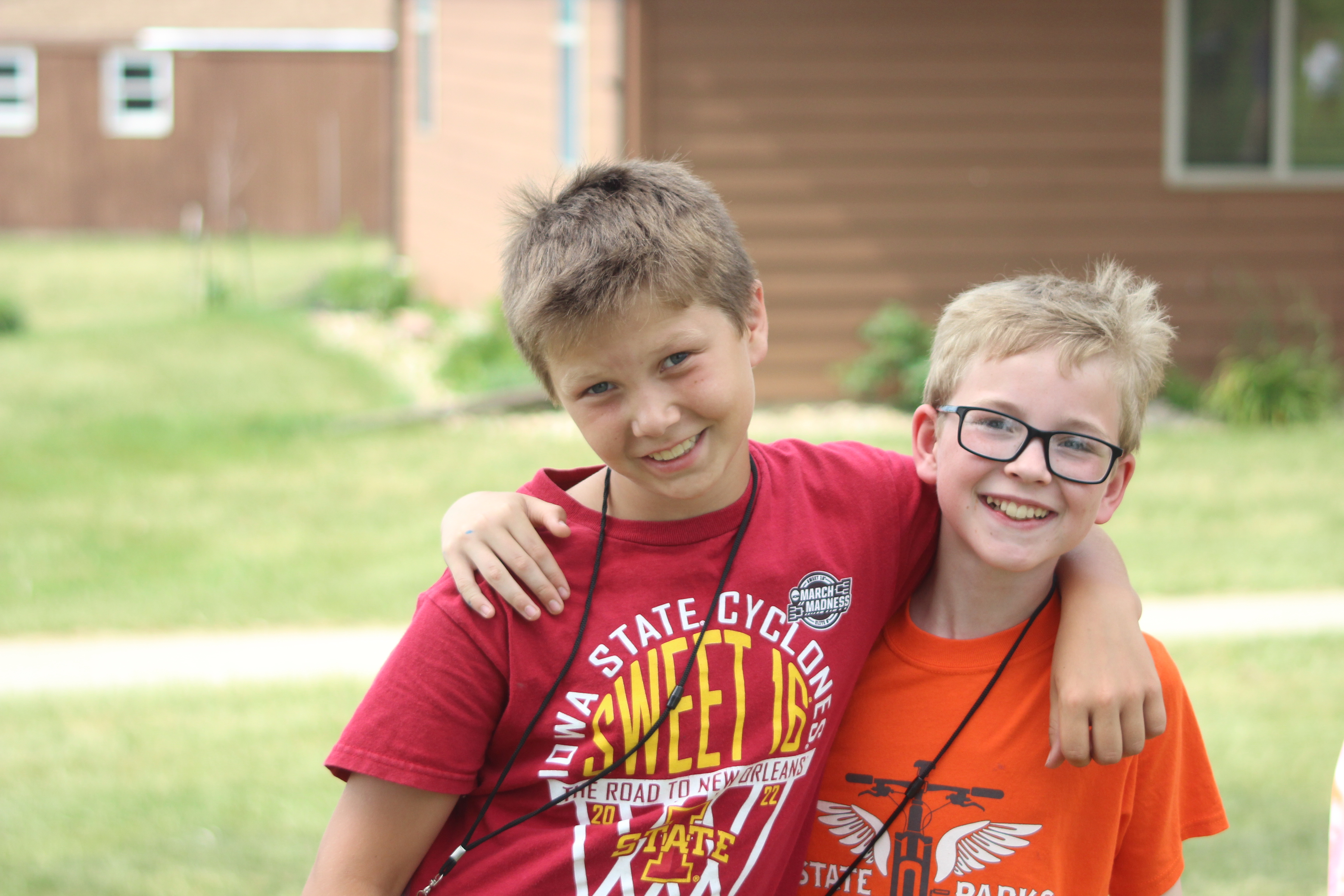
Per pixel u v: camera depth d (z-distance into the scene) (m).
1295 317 11.09
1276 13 10.75
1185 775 1.92
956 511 1.82
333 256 23.03
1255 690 5.27
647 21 10.34
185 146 25.98
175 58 25.67
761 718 1.76
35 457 9.66
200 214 20.27
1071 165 10.78
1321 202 11.00
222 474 9.25
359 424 10.59
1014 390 1.77
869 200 10.69
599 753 1.73
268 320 15.75
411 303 17.00
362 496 8.66
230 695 5.47
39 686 5.67
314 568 7.23
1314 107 10.91
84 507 8.48
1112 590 1.84
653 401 1.67
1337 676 5.41
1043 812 1.84
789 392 10.84
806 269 10.74
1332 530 7.52
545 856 1.74
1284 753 4.65
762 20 10.43
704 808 1.73
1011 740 1.86
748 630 1.78
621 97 10.46
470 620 1.73
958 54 10.58
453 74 16.11
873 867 1.89
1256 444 9.57
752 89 10.50
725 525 1.81
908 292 10.82
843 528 1.88
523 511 1.80
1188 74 10.82
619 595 1.77
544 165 12.74
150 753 4.86
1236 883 3.79
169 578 7.12
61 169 25.94
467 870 1.78
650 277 1.63
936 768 1.88
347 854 1.74
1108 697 1.73
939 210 10.75
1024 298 1.81
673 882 1.71
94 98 25.81
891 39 10.53
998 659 1.88
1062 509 1.78
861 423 10.10
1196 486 8.44
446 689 1.72
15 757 4.82
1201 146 10.93
